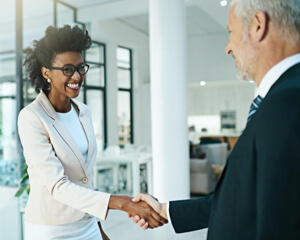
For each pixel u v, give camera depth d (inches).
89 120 58.2
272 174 23.9
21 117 49.9
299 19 27.7
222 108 404.5
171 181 158.7
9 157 223.6
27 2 238.7
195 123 421.4
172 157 158.2
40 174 48.5
